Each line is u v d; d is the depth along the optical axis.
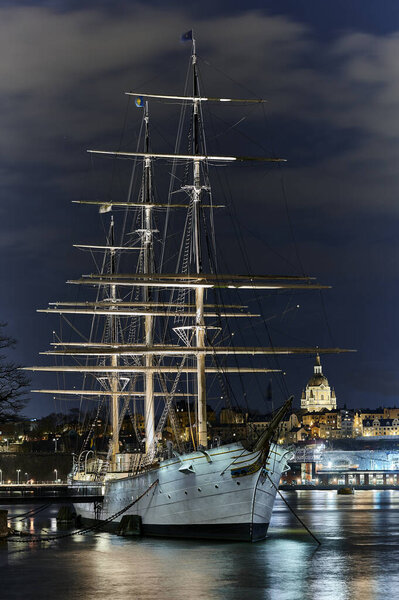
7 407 111.56
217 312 104.44
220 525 91.44
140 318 131.38
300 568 77.69
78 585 68.81
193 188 103.88
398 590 65.81
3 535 107.88
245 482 89.25
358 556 87.75
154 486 98.19
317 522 145.62
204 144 104.12
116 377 143.75
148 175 124.12
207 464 90.75
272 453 92.19
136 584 68.94
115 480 111.25
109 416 156.50
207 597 63.06
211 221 105.19
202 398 100.62
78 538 104.94
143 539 97.81
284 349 108.25
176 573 74.06
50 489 186.12
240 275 107.81
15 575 74.56
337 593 64.56
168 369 117.44
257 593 64.62
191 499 92.94
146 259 124.12
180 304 117.31
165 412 108.75
